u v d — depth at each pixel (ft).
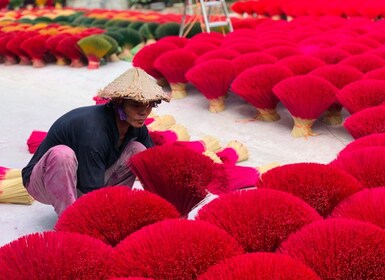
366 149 11.16
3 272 7.20
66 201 11.02
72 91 25.63
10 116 21.48
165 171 10.16
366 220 8.70
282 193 8.89
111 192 9.02
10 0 67.05
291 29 31.01
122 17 46.16
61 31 34.99
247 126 19.22
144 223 8.70
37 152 11.63
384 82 16.65
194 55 22.18
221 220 8.49
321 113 17.67
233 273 6.81
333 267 7.50
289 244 7.88
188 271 7.41
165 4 71.72
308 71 20.12
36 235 7.72
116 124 10.96
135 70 10.62
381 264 7.49
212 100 20.59
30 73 29.43
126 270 7.41
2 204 13.53
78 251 7.56
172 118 18.57
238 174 13.88
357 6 38.40
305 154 16.70
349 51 23.06
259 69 18.61
